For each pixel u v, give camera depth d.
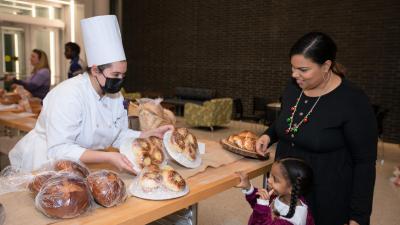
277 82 7.54
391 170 4.48
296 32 7.16
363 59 6.34
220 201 3.22
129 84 10.47
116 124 1.64
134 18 10.06
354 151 1.31
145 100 2.24
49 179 1.07
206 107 6.54
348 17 6.44
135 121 1.98
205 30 8.66
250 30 7.86
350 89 1.34
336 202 1.37
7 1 8.34
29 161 1.70
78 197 1.00
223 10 8.27
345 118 1.30
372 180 1.28
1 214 0.95
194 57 8.95
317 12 6.82
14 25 8.47
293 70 1.31
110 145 1.67
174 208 1.14
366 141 1.29
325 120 1.34
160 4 9.43
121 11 10.30
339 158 1.37
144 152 1.38
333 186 1.36
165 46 9.51
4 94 3.74
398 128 6.09
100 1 9.21
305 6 6.97
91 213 1.03
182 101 8.51
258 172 1.58
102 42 1.37
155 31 9.66
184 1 8.95
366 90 6.36
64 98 1.39
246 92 8.09
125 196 1.12
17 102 3.67
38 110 3.29
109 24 1.39
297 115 1.44
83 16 9.32
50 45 9.39
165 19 9.40
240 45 8.07
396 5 5.89
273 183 1.28
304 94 1.45
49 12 9.30
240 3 7.95
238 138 1.78
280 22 7.36
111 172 1.16
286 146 1.51
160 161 1.41
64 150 1.33
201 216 2.89
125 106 1.70
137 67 10.22
